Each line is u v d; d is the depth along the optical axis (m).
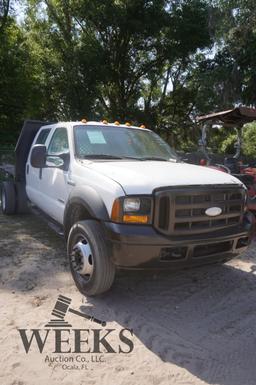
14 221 8.08
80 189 4.65
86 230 4.33
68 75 26.06
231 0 19.50
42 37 28.17
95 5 25.64
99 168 4.73
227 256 4.55
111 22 25.86
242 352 3.58
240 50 21.47
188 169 4.89
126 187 4.11
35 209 7.06
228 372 3.28
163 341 3.70
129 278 5.11
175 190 4.09
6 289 4.67
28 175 7.30
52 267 5.40
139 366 3.31
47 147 6.32
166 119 33.53
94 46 26.44
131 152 5.58
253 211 6.29
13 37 22.95
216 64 25.27
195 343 3.70
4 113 22.05
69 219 5.01
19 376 3.13
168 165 5.06
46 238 6.84
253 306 4.50
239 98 23.09
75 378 3.13
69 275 5.14
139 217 4.02
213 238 4.25
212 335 3.85
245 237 4.63
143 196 4.04
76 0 26.03
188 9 26.56
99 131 5.76
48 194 6.07
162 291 4.80
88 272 4.38
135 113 29.88
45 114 28.80
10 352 3.44
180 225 4.14
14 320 3.96
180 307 4.41
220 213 4.39
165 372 3.25
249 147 28.64
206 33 26.48
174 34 26.91
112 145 5.58
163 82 33.53
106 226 4.13
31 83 23.11
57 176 5.64
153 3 25.78
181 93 32.38
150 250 3.99
